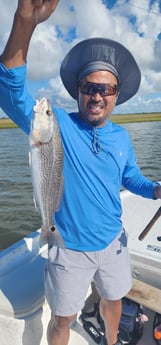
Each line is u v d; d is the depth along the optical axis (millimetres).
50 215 1714
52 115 1598
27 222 7938
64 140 1762
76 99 1965
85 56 1798
